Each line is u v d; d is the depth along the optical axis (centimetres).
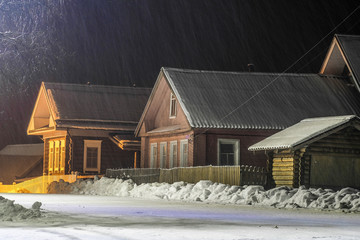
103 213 1888
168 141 4584
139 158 5681
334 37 4831
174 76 4531
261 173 3359
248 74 4766
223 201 2834
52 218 1612
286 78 4800
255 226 1454
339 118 3416
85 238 1123
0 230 1269
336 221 1664
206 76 4634
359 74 4584
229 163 4188
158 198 3275
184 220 1623
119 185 3906
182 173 3647
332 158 3369
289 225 1505
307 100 4594
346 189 2511
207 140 4131
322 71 5006
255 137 4212
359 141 3412
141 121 4938
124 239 1111
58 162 5766
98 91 6162
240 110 4325
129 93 6306
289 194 2602
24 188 5862
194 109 4222
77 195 3800
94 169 5644
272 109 4409
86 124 5631
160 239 1116
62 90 5966
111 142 5734
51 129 5656
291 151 3319
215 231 1298
